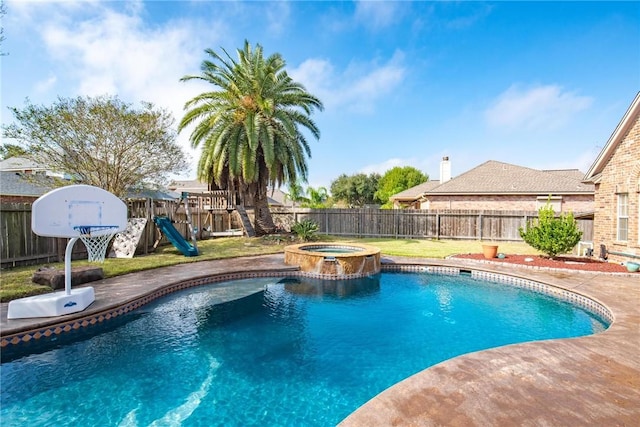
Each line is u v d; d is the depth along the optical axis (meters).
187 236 16.67
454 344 5.66
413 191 30.48
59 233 5.85
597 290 7.38
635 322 5.27
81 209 6.18
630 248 9.76
